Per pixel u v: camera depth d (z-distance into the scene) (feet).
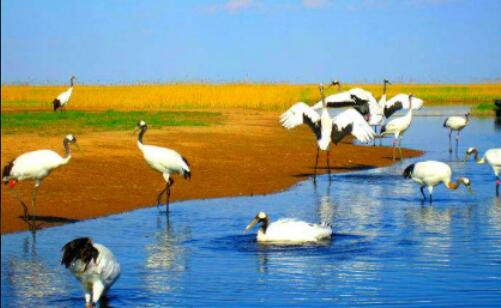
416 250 39.99
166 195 57.11
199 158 76.64
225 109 156.87
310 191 61.36
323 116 68.03
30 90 204.95
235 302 31.24
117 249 40.45
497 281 34.12
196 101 163.73
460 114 165.17
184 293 32.40
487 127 130.41
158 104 162.40
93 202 53.06
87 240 30.14
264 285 33.50
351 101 79.66
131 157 72.13
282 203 55.36
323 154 86.22
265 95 171.83
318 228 42.45
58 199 53.31
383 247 40.83
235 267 36.70
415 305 30.81
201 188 60.70
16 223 46.37
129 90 181.16
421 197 58.18
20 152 71.77
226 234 44.34
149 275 35.24
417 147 97.40
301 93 196.24
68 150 47.85
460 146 98.12
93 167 65.72
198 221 48.24
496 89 270.46
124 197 55.36
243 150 85.40
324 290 32.81
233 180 65.36
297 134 107.14
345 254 39.11
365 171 74.79
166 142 86.74
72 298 32.12
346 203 55.36
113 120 112.06
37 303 31.37
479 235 43.75
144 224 47.03
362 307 30.50
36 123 104.99
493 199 56.95
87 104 164.25
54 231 44.73
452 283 33.71
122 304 31.24
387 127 84.58
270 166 74.95
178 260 38.04
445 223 47.42
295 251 39.96
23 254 39.14
